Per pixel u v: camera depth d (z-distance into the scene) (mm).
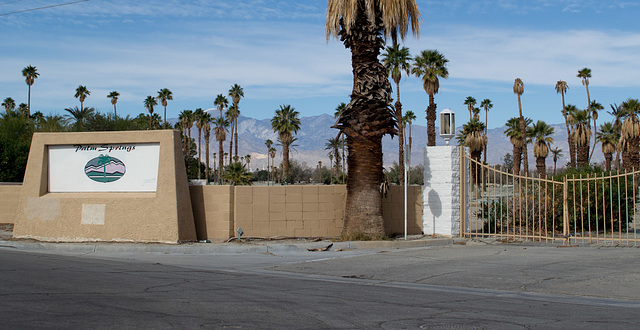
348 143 17156
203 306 8242
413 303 8836
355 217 16750
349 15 16453
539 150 66438
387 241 16203
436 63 49875
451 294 9797
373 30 16688
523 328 7164
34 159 17812
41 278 10359
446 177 17844
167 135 16906
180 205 16703
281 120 76500
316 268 12820
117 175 17328
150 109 89625
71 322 7027
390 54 51781
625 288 10242
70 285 9711
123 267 12289
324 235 17734
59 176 17766
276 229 17594
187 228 16938
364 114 16719
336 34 17047
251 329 6914
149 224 16547
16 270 11289
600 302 9234
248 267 13000
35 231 17391
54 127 34438
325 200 17797
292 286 10367
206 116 93750
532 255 14195
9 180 29297
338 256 14664
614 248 15367
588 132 60875
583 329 7121
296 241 16859
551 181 16453
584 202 18797
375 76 16781
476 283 10898
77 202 17219
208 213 17609
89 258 13969
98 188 17438
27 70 79188
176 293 9266
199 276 11281
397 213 18281
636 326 7305
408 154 17359
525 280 11062
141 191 17094
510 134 69500
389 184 17250
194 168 93062
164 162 16797
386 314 7934
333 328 7043
